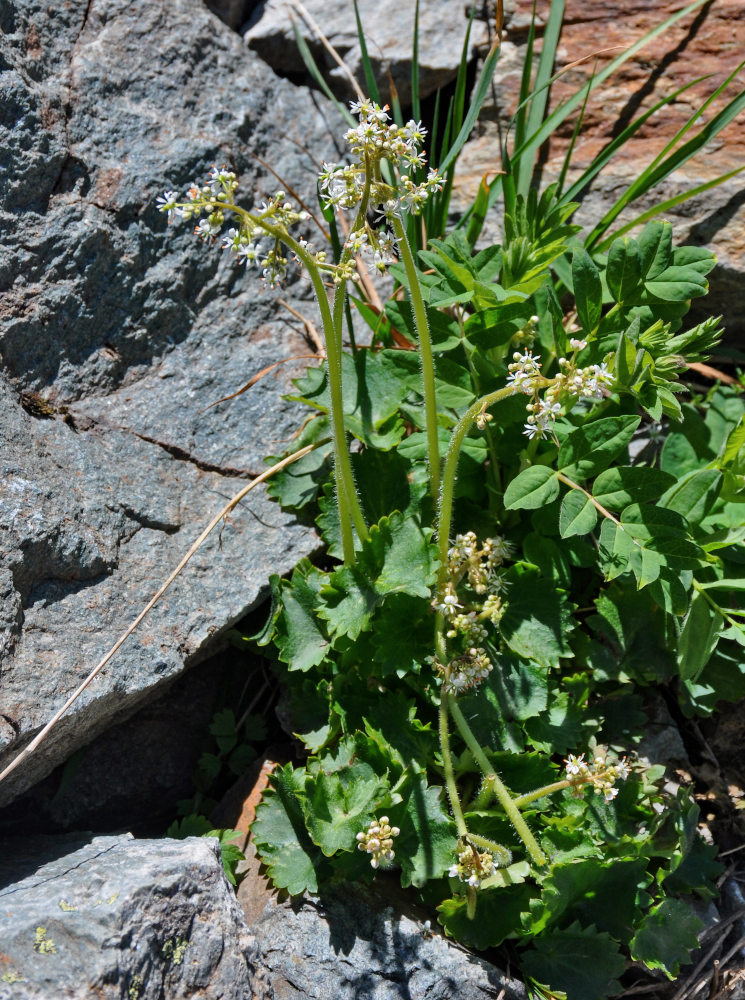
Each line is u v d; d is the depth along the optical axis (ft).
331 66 2.16
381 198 1.44
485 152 2.08
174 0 2.00
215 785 1.80
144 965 1.43
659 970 1.60
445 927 1.54
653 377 1.58
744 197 1.95
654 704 1.76
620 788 1.64
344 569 1.62
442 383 1.70
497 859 1.52
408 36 2.14
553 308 1.69
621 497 1.56
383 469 1.73
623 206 1.86
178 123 1.93
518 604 1.66
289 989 1.53
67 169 1.81
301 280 1.96
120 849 1.55
